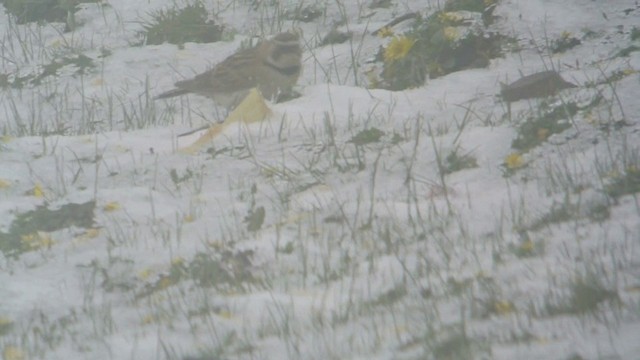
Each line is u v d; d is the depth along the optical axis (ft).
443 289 33.12
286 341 31.01
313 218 40.83
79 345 32.96
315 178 44.75
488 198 40.65
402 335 30.22
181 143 50.11
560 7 58.90
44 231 42.37
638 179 39.14
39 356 32.32
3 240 41.42
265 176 45.55
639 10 58.18
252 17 66.33
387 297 33.22
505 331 29.25
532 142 44.45
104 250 40.34
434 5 63.67
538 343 27.99
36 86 59.88
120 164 47.83
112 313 35.53
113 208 43.32
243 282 36.47
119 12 67.87
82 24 67.05
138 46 63.72
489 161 44.14
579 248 34.30
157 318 34.32
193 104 56.49
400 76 55.01
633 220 35.96
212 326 32.73
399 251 37.01
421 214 40.01
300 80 57.26
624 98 46.42
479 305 31.35
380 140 47.34
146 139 50.78
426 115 49.83
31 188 46.11
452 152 44.62
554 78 49.65
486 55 55.47
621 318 28.86
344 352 29.60
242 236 39.96
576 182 40.32
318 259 37.50
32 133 53.31
